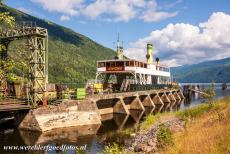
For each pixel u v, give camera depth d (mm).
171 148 19812
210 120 27531
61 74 153250
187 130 25781
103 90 61844
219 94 112625
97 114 42938
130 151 23875
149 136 29297
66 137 32844
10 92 39219
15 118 38250
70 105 39406
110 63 67375
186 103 87125
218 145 17031
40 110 36188
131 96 62844
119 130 37625
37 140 31203
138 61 67375
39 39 37531
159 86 84938
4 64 11773
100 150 26875
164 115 44031
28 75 36812
